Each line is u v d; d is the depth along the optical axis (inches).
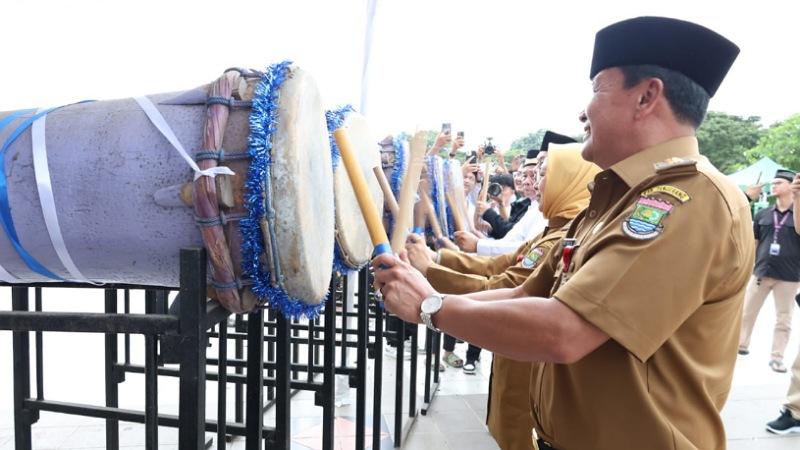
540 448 43.7
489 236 171.2
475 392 135.8
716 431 37.0
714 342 35.9
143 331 37.3
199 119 36.2
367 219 40.7
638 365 35.2
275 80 36.5
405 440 106.3
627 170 38.6
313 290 40.0
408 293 39.3
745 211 34.8
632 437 35.3
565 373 39.2
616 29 39.0
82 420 104.3
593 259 34.1
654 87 37.9
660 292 31.5
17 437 62.3
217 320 39.3
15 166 38.2
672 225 32.4
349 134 63.1
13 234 38.6
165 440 97.7
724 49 37.6
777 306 157.0
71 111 40.1
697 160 37.0
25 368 62.2
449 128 111.6
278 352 54.2
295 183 35.2
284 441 54.4
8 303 168.4
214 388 131.0
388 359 162.9
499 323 34.4
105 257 39.1
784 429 112.3
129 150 36.3
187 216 35.8
